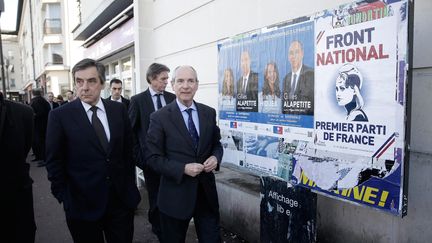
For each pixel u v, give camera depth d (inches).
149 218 150.3
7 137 101.5
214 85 189.2
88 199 100.0
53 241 157.6
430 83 88.1
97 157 100.7
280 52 102.7
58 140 98.3
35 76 1521.9
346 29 82.4
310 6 124.3
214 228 105.3
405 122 72.1
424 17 87.8
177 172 96.9
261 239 113.0
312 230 93.9
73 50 956.0
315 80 91.4
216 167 102.5
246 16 160.6
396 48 72.6
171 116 103.5
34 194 242.7
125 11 300.4
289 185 100.9
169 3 236.1
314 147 92.9
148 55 267.4
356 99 81.1
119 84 225.3
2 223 104.3
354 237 107.3
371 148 78.7
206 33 194.2
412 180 93.1
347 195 84.9
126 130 110.7
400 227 95.8
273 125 107.0
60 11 1057.5
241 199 143.4
